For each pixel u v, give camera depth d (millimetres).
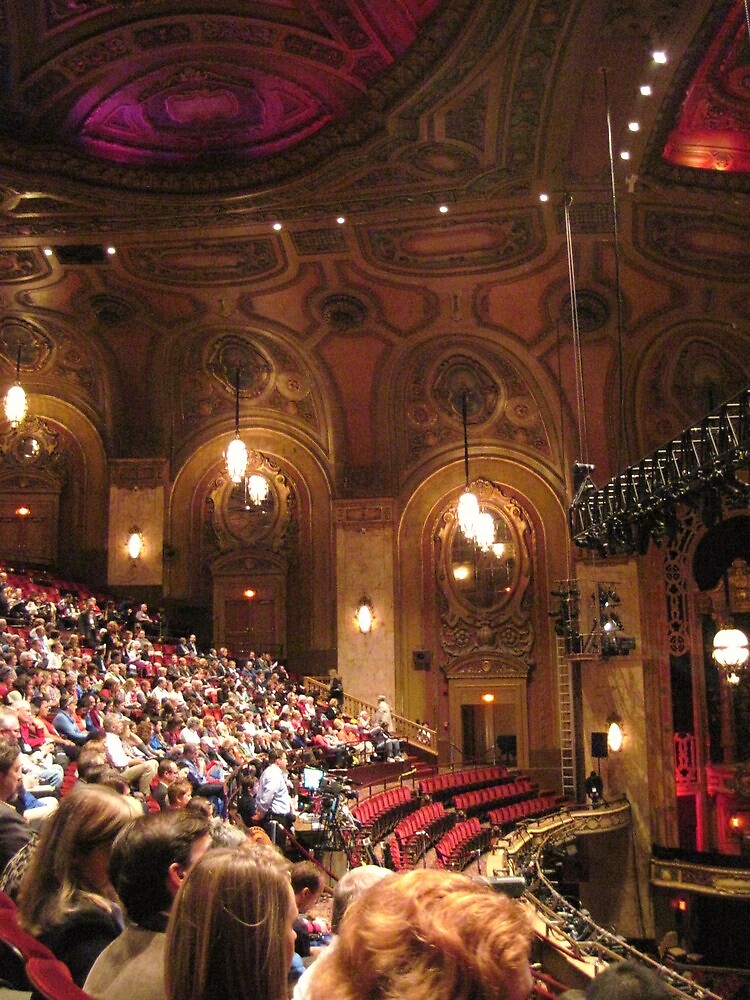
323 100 19703
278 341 28812
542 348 27906
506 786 26781
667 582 28734
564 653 28719
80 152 20797
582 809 26141
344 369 29250
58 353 29266
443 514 30219
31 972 2088
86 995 2045
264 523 30266
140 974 2746
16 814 4328
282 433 30516
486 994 1487
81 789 3490
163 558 29531
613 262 24312
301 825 15188
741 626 28250
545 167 20281
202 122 20547
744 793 27328
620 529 16344
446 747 29078
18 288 26625
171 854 2943
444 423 30078
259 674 26422
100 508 29938
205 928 2164
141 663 21875
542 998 7598
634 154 19391
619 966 2531
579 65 16984
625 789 27562
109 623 23391
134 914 2939
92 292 26938
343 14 17516
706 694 28266
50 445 30062
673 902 27438
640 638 28203
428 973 1496
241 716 20203
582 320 26516
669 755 27891
